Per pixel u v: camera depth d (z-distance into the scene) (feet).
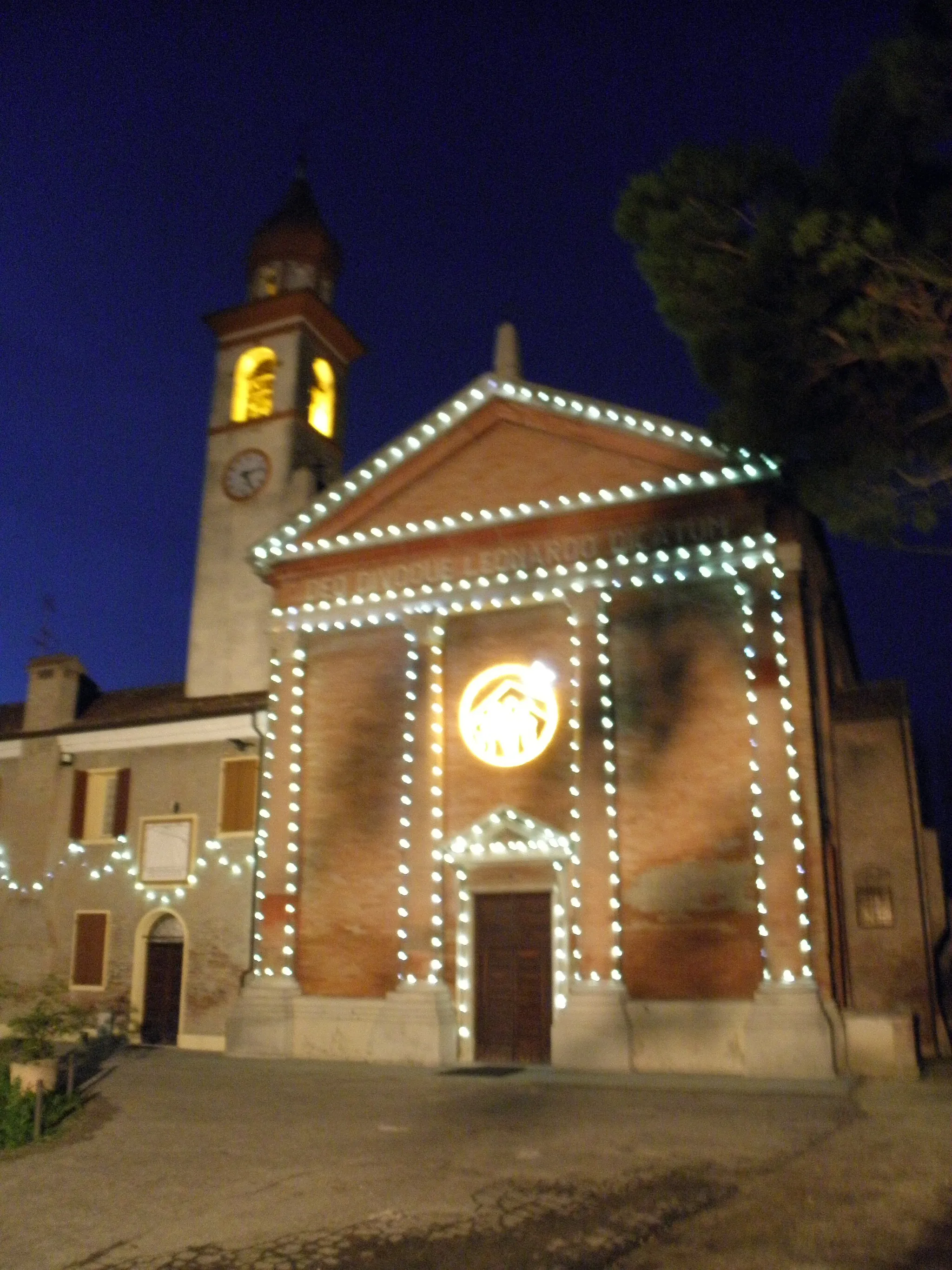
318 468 99.81
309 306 100.27
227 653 92.84
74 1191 34.35
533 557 67.51
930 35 39.70
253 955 70.69
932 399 47.44
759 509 62.59
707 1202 30.86
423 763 67.82
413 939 65.46
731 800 60.18
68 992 82.07
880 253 41.29
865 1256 25.96
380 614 71.20
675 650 63.31
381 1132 42.01
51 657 93.81
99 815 86.58
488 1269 25.98
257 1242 28.55
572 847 63.31
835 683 81.05
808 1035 54.60
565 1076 56.54
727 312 47.01
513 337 71.82
